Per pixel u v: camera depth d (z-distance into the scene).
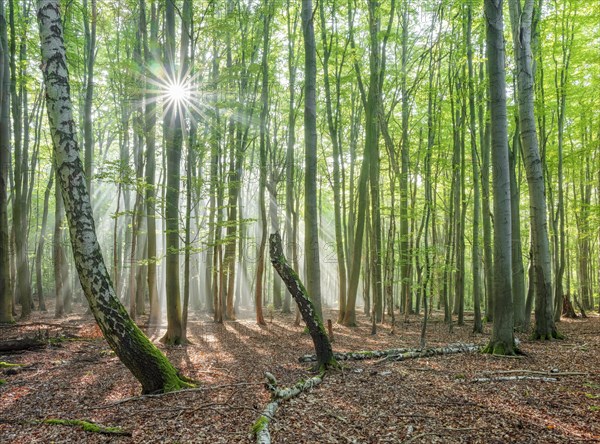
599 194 24.64
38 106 23.22
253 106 18.30
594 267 27.33
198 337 14.46
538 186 13.08
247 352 11.60
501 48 10.29
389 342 13.21
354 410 6.25
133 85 12.88
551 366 8.84
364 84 21.89
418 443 5.03
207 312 23.88
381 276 20.94
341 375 8.47
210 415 6.11
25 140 20.25
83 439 5.38
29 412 6.54
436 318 20.95
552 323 12.92
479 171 19.78
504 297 10.34
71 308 23.41
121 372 9.03
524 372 8.27
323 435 5.31
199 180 12.02
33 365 9.79
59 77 6.50
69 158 6.50
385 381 7.92
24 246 19.30
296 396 6.97
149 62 13.47
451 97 15.19
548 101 18.36
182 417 6.04
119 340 6.86
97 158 28.05
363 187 18.22
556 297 18.73
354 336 14.75
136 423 5.86
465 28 15.45
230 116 17.33
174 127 12.74
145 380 7.21
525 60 12.95
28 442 5.36
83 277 6.66
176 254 12.82
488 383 7.62
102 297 6.74
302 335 14.95
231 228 18.45
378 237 19.44
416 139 22.61
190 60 12.40
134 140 20.19
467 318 21.86
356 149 25.56
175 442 5.17
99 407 6.59
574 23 16.58
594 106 18.28
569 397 6.61
